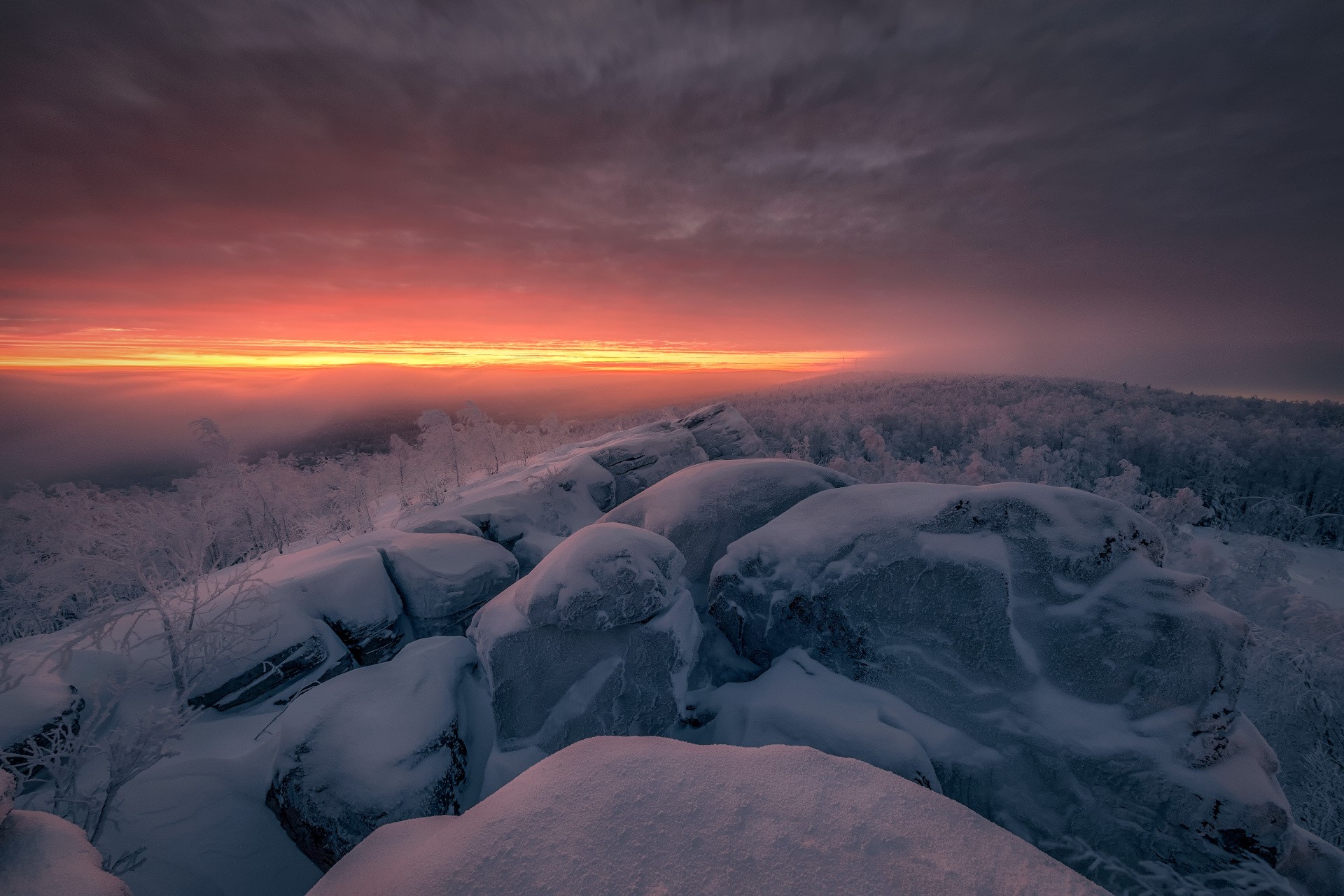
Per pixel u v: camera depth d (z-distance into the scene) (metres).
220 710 6.23
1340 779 10.30
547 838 2.19
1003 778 4.54
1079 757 4.41
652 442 17.23
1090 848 4.22
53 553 8.73
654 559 6.26
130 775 4.71
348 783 5.02
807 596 5.86
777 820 2.20
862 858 2.02
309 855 5.06
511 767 5.52
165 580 6.80
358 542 9.54
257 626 6.59
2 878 2.17
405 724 5.63
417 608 8.48
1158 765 4.21
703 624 6.81
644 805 2.31
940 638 5.19
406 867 2.24
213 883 4.85
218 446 14.47
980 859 2.00
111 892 2.23
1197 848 4.01
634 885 1.96
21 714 5.00
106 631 5.93
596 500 15.21
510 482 16.16
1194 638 4.46
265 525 15.50
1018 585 5.17
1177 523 28.31
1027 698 4.77
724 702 5.74
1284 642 11.58
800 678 5.59
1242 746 4.27
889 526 5.81
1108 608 4.83
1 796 2.38
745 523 7.62
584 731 5.67
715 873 1.99
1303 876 3.91
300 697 5.90
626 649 5.91
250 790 5.45
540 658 5.91
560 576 5.89
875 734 4.73
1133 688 4.56
